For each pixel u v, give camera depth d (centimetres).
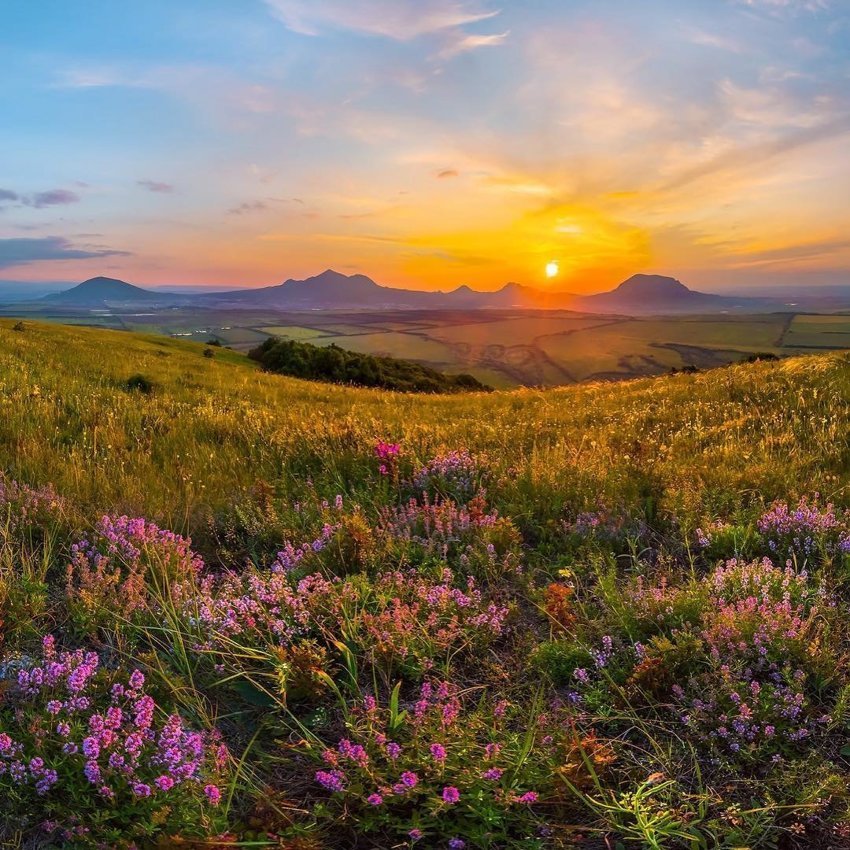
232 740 312
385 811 260
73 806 257
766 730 290
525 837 254
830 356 1669
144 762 270
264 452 811
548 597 418
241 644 375
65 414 995
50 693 309
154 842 239
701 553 520
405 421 1197
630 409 1262
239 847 238
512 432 999
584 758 272
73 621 383
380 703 335
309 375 5409
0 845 243
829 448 745
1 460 683
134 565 438
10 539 482
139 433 898
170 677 336
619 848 251
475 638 385
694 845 248
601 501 603
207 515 572
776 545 511
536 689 346
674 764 291
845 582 451
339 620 391
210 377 2216
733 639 359
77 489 602
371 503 626
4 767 256
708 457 774
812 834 254
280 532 545
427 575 466
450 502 584
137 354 2792
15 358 1678
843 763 286
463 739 287
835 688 338
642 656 354
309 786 283
